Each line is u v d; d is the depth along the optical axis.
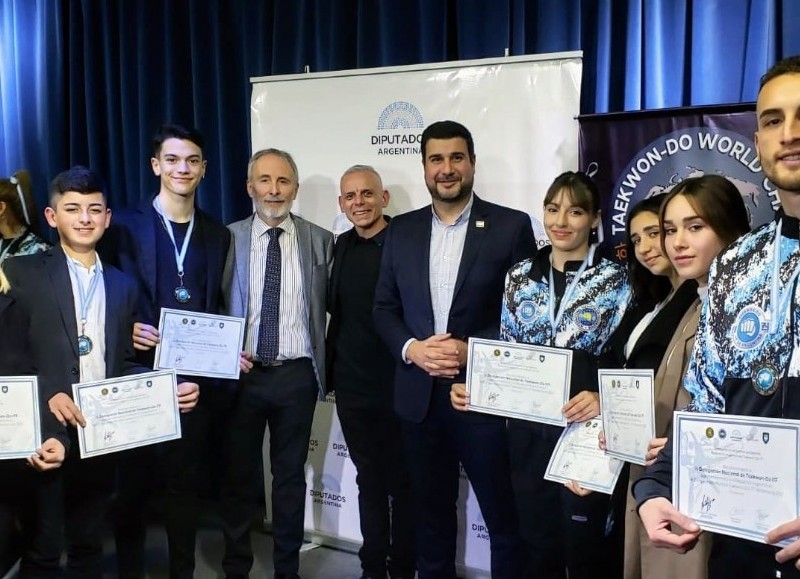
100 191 1.99
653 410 1.51
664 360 1.54
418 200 2.64
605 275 1.83
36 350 1.91
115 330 2.02
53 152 3.62
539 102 2.44
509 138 2.49
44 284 1.93
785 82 1.05
